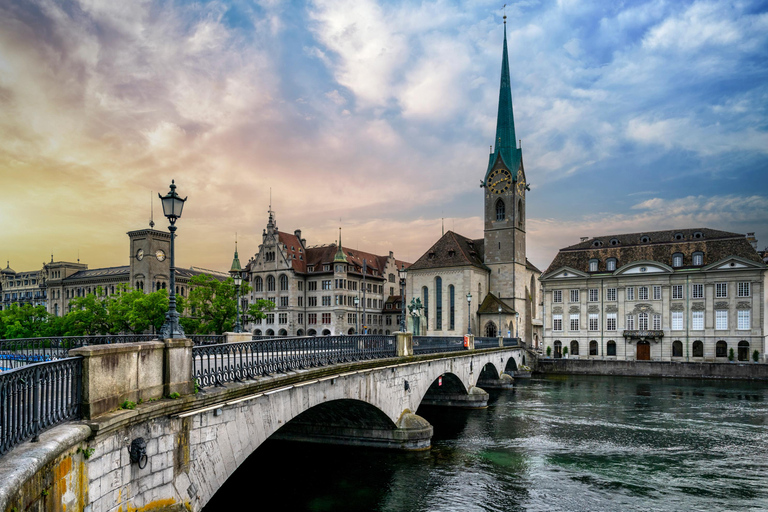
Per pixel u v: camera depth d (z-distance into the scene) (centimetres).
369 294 11919
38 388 977
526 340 11281
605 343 9312
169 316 1442
